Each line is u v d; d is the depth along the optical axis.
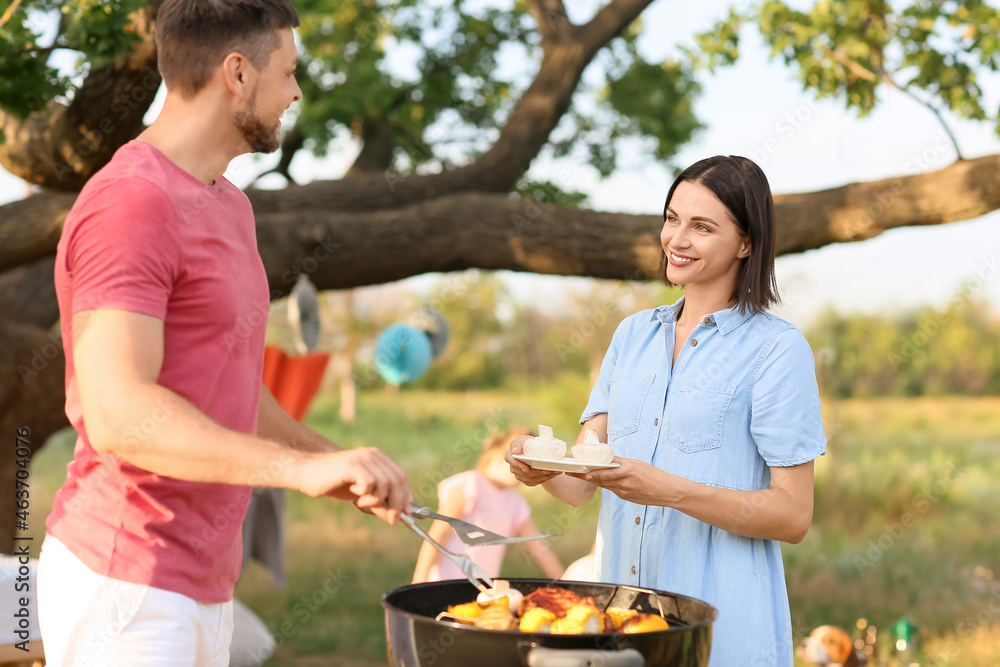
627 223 5.11
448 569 4.09
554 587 1.83
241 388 1.76
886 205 4.54
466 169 6.16
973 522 10.05
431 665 1.45
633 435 2.11
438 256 5.37
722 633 1.91
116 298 1.48
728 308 2.11
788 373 1.96
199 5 1.69
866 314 23.53
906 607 6.48
